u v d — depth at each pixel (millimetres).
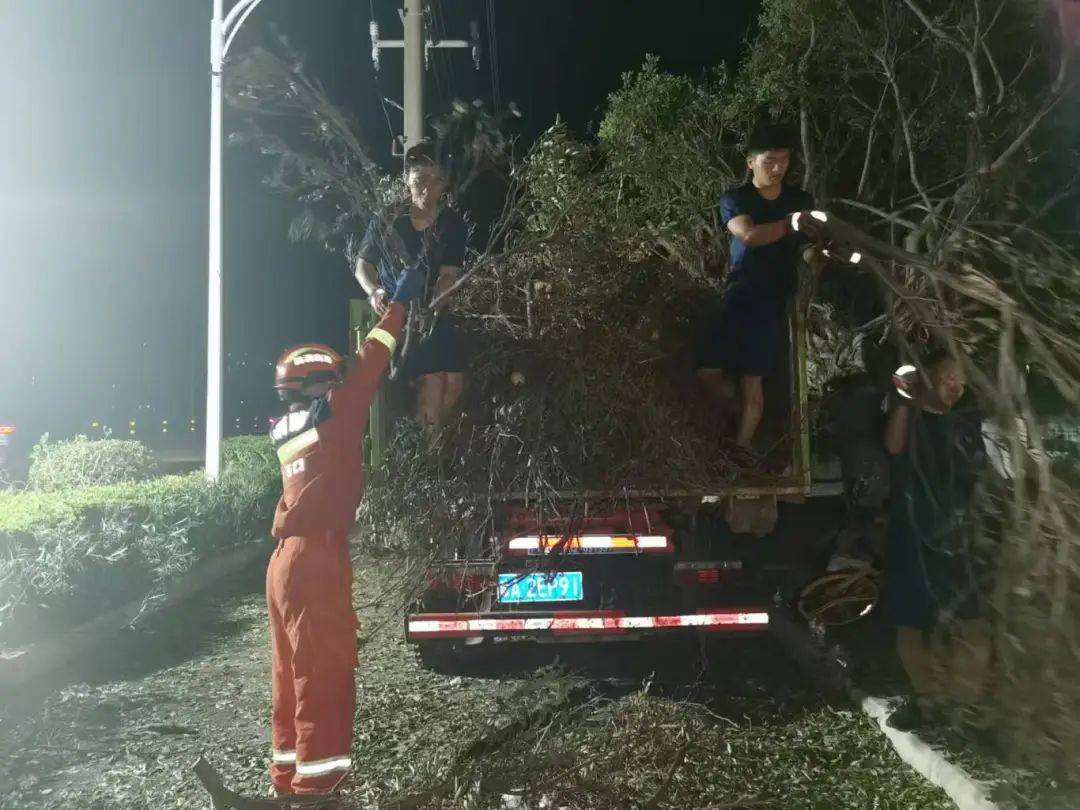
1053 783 4371
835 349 7766
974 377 4473
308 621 4770
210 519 10711
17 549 7949
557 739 5051
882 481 6438
